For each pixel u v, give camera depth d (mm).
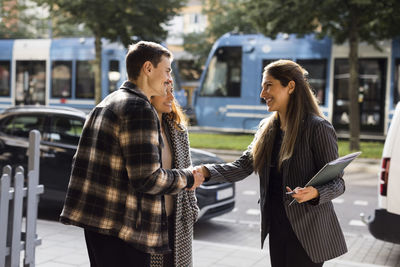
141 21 16656
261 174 3021
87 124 2652
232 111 19516
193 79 33469
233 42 19547
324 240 2883
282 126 3020
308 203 2809
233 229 7398
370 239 6930
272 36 15648
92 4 16328
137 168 2473
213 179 3170
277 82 2949
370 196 9992
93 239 2633
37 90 22234
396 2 13945
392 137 5328
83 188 2588
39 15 29125
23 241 3904
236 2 26625
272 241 3014
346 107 18234
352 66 15461
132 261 2609
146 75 2676
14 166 7180
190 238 3029
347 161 2650
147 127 2510
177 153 2967
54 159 7098
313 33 17406
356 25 15133
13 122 7426
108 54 20594
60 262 5035
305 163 2879
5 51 22750
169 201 2932
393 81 17578
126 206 2549
